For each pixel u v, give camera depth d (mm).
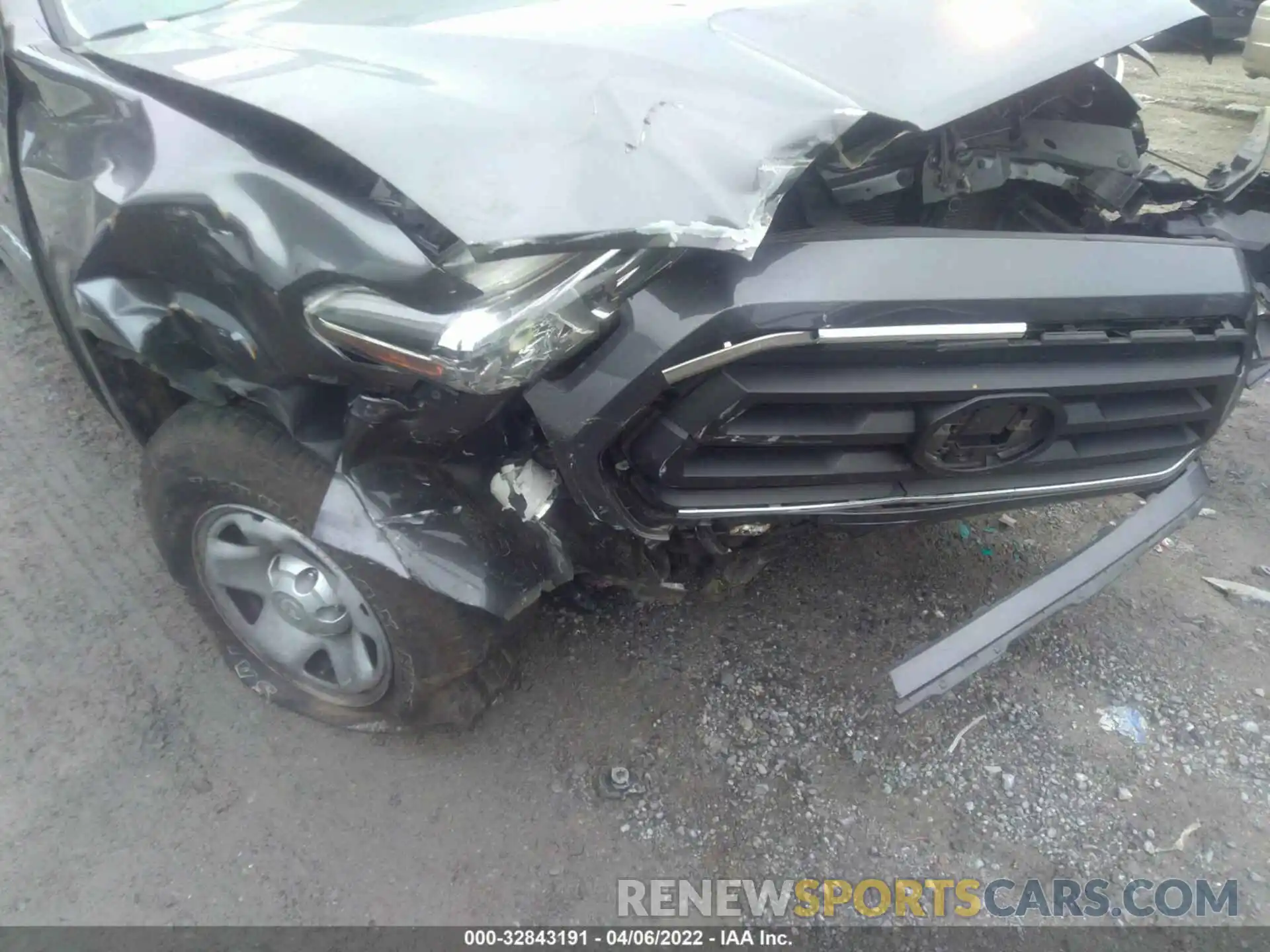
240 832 2031
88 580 2670
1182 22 2039
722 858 1959
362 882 1931
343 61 1858
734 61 1744
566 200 1423
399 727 2172
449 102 1626
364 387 1630
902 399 1676
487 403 1578
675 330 1501
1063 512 2922
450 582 1798
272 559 2104
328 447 1812
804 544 2699
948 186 2154
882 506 1826
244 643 2283
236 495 1969
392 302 1494
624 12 1979
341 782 2137
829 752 2174
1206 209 2412
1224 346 1979
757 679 2354
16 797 2107
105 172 1851
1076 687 2338
